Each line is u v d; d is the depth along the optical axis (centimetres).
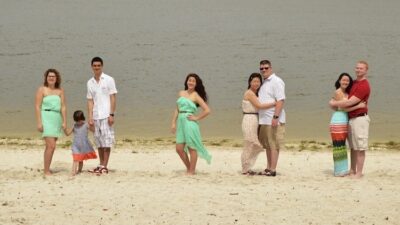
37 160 1370
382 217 884
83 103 2320
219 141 1741
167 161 1385
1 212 895
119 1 5081
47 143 1173
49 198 972
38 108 1173
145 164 1344
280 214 894
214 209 914
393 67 2916
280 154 1495
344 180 1138
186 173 1209
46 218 869
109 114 1181
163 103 2319
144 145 1658
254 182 1110
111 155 1463
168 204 938
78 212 897
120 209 912
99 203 943
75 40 3541
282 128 1178
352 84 1176
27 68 2892
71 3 4925
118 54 3188
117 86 2583
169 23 4144
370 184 1097
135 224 845
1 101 2362
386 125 1994
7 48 3325
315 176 1191
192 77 1182
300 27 4000
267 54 3183
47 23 4088
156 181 1109
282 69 2870
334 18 4372
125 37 3647
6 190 1024
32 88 2562
